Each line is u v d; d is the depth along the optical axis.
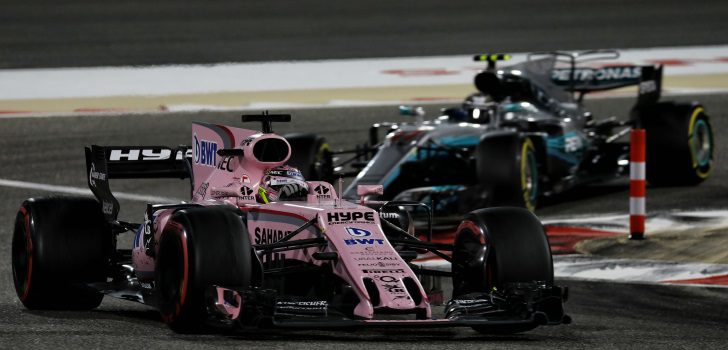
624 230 47.25
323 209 28.83
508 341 28.64
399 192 47.31
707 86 87.44
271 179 31.80
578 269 40.19
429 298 30.02
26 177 59.88
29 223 32.44
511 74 55.38
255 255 27.89
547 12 138.88
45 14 139.38
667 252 42.72
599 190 57.81
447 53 111.12
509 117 53.84
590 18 133.62
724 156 64.81
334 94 86.88
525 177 48.91
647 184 58.69
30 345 27.11
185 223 27.45
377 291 26.73
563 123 54.66
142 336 28.22
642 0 148.38
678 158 56.72
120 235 47.12
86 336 28.25
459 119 52.84
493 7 143.88
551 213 51.81
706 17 133.50
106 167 34.00
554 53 58.66
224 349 26.44
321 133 71.38
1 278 38.53
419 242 30.28
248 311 26.02
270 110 78.94
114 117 76.50
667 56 105.88
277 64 104.38
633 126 58.88
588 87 58.22
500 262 28.69
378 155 48.72
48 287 32.34
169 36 122.31
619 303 35.12
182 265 27.19
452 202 47.19
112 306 34.41
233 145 32.62
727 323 32.31
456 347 27.36
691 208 51.78
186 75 97.25
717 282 37.97
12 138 69.50
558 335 29.83
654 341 29.08
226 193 31.00
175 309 27.56
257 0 154.25
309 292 29.66
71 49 112.88
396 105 81.12
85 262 32.56
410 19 135.12
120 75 97.06
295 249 28.77
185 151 35.81
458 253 30.19
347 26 130.25
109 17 137.12
